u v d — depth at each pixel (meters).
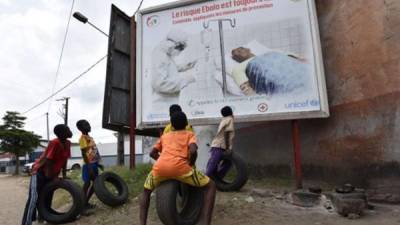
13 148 43.03
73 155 38.31
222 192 7.14
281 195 6.66
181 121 4.92
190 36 8.35
